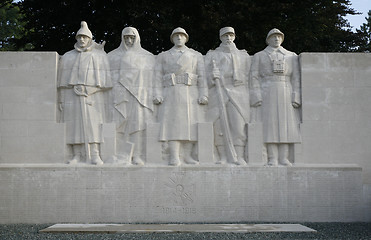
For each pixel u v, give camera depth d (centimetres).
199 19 1931
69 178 1280
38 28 2131
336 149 1341
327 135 1343
